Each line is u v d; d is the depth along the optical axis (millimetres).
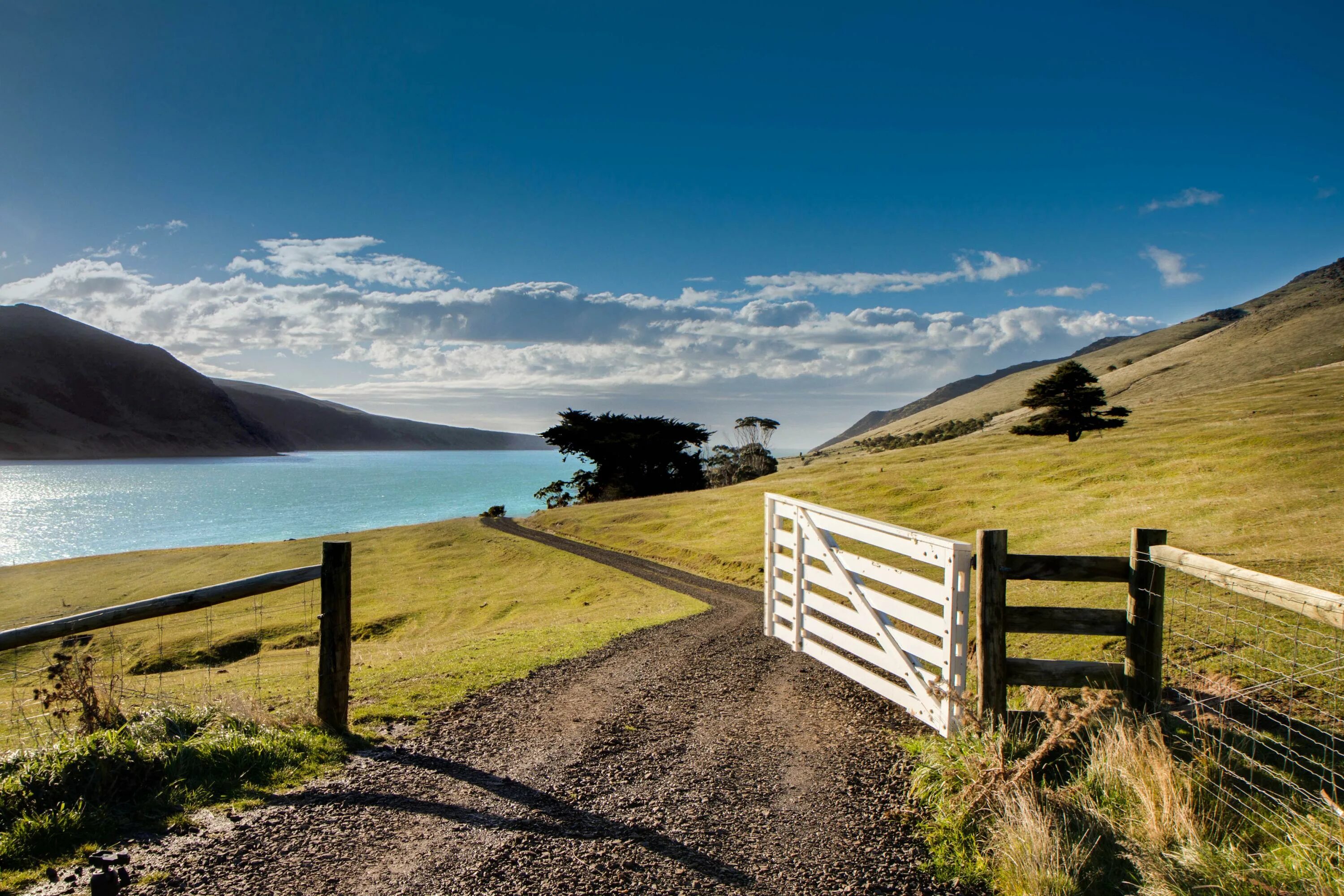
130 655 25375
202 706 6203
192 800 4586
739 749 6016
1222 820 4172
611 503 60500
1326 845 3678
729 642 11055
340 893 3611
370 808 4656
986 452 59469
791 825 4574
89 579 45625
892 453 73750
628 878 3859
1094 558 5570
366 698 7438
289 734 5723
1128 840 4047
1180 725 5430
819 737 6355
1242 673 7391
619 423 79750
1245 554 14953
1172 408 73250
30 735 6039
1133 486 29438
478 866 3930
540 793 5004
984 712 5543
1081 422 59812
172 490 191500
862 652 8062
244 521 124375
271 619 29156
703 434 80000
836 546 8812
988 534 5496
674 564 32906
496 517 65625
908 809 4793
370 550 48344
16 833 3875
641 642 11367
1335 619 3670
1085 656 9469
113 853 3914
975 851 4211
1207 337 184125
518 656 10039
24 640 4996
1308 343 133625
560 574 33219
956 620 6051
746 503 45312
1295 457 28281
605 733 6398
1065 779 4863
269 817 4461
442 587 35062
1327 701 6344
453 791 4984
